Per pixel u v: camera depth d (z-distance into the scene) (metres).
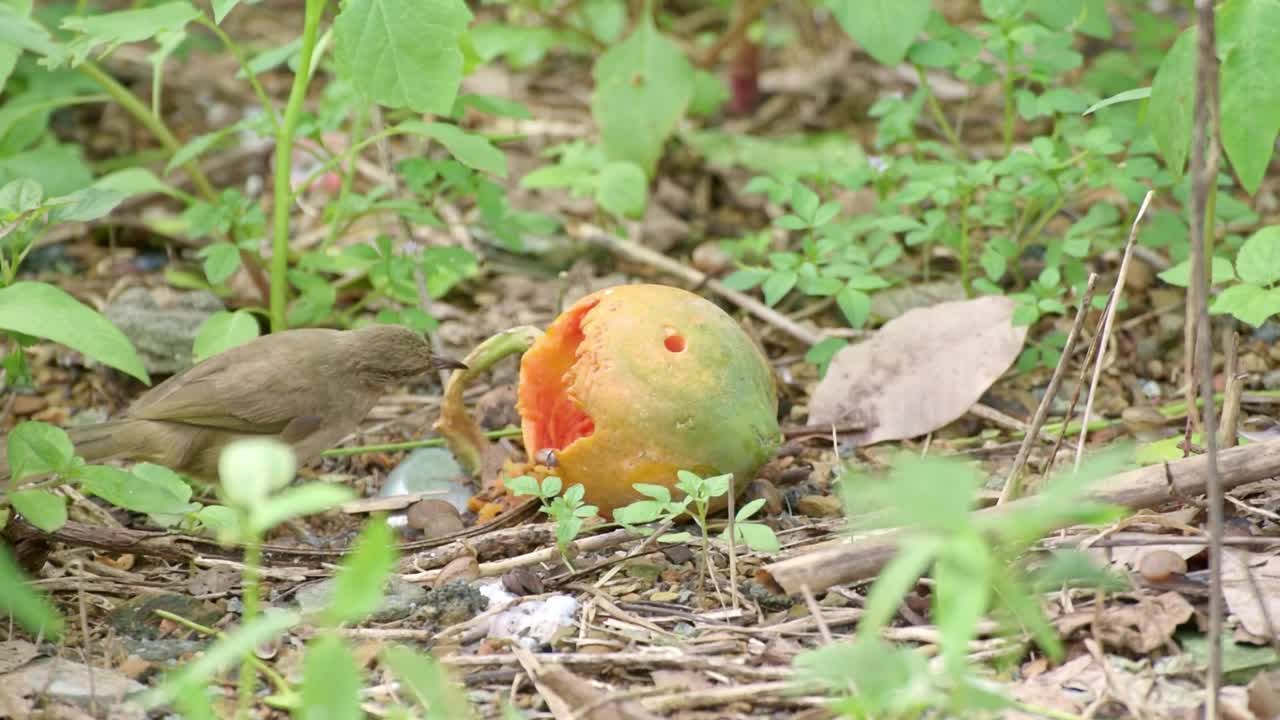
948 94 18.17
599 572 9.72
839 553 8.66
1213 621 7.36
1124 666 8.13
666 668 8.42
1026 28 13.06
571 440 10.75
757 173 16.78
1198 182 7.29
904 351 12.02
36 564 9.80
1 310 9.68
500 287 15.01
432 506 10.84
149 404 11.23
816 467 11.49
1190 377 10.28
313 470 12.25
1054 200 14.05
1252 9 9.73
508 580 9.53
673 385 9.77
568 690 8.03
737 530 9.66
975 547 5.88
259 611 9.45
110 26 11.59
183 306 14.19
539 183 14.42
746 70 17.77
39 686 8.45
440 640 8.92
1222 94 9.82
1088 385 12.66
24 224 10.30
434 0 10.56
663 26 19.56
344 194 13.45
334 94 13.98
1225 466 9.12
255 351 11.58
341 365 11.62
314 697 6.25
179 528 10.75
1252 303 9.77
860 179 13.70
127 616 9.38
